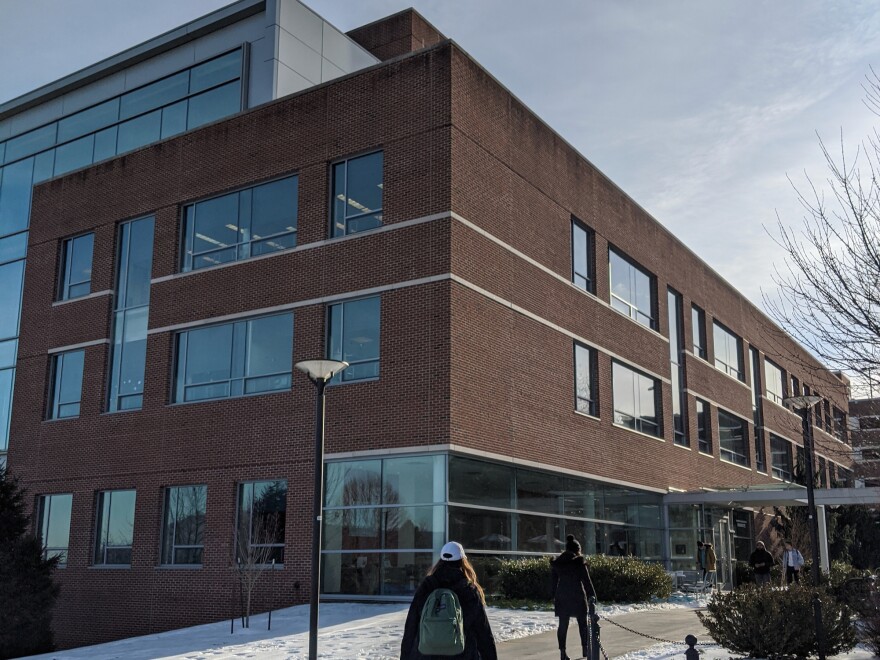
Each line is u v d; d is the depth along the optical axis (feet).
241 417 84.94
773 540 155.22
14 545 76.64
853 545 167.32
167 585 85.81
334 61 105.60
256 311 86.43
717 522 127.95
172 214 94.94
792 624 45.14
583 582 45.32
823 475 164.35
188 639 61.87
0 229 116.98
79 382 99.25
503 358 82.12
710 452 129.70
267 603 79.00
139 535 89.20
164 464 89.20
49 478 98.02
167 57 107.14
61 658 56.49
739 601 46.80
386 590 73.77
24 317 105.29
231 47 101.04
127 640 66.08
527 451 83.71
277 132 89.10
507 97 88.48
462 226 78.59
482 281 80.43
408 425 75.41
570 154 99.76
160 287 94.07
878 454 43.50
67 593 93.04
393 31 114.73
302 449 80.48
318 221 84.33
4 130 121.39
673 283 123.85
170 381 91.25
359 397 78.59
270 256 86.74
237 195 91.40
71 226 103.91
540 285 90.02
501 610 68.23
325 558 77.56
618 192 110.22
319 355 81.41
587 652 44.70
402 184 80.33
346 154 84.07
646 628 59.93
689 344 126.41
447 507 72.43
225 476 84.64
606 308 102.94
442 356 74.95
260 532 81.51
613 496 100.58
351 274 81.41
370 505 76.18
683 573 104.17
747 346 151.43
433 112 80.02
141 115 107.96
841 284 39.99
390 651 50.67
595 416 98.22
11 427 102.78
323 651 51.65
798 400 75.46
